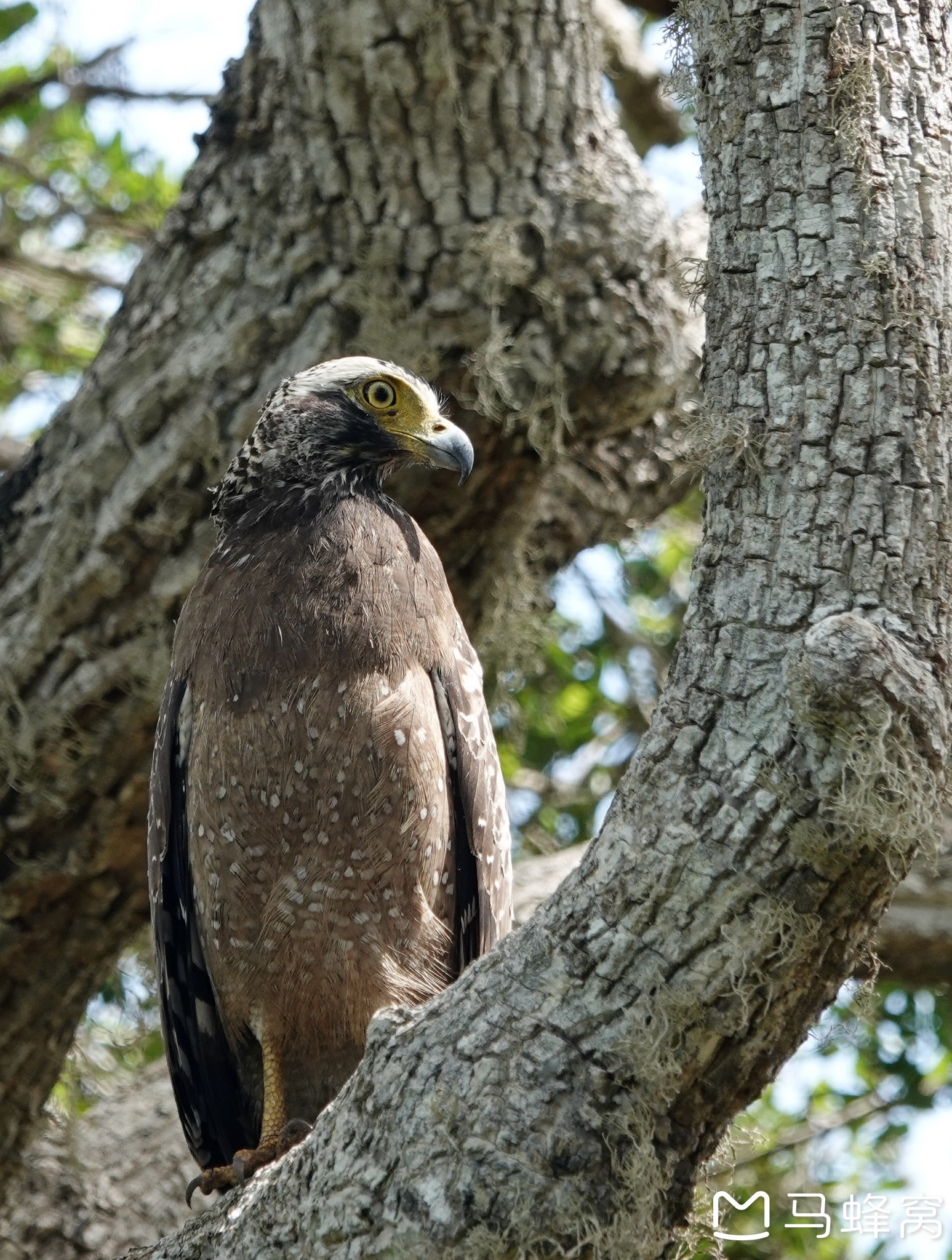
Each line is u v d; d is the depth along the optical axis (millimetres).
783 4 6914
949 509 6348
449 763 9398
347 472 10008
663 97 9094
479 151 11383
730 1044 6352
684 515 17781
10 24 15742
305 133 11445
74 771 11508
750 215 6797
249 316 11430
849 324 6516
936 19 6910
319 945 9047
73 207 16328
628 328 11602
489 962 6664
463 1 11102
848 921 6281
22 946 11922
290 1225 6891
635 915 6328
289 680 8852
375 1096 6641
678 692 6465
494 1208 6359
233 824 8961
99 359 11898
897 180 6645
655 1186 6359
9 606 11602
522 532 12438
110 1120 13094
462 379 11531
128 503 11336
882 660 5902
